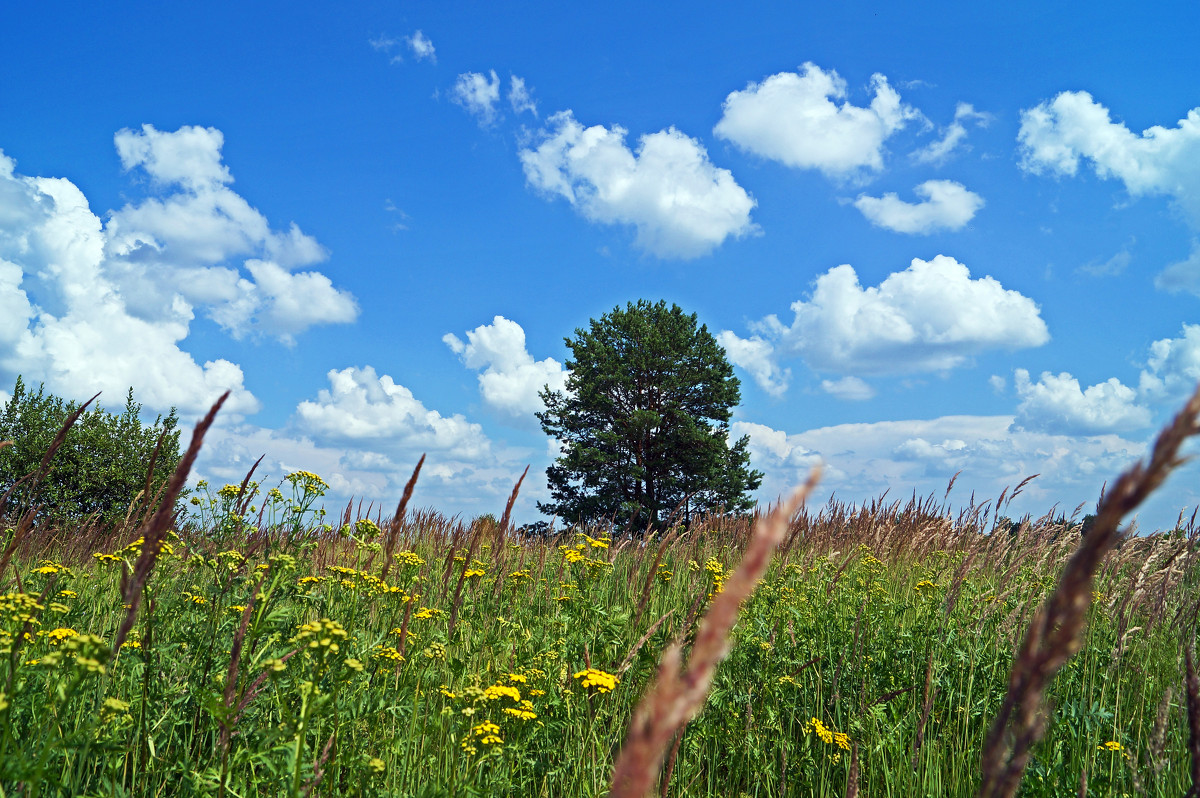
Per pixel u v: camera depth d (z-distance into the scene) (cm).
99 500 1705
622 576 737
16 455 1625
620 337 4100
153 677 327
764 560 51
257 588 297
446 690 359
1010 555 689
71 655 249
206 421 214
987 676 479
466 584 583
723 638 51
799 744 416
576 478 3803
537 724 334
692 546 928
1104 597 586
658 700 51
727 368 4175
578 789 346
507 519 488
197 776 262
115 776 271
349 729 302
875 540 884
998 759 94
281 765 270
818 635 511
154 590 368
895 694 425
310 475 411
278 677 308
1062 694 470
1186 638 486
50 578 404
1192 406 78
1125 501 83
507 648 438
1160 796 333
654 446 3806
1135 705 457
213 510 408
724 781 402
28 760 239
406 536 755
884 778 390
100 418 1775
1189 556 538
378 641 381
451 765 309
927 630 532
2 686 260
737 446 4028
